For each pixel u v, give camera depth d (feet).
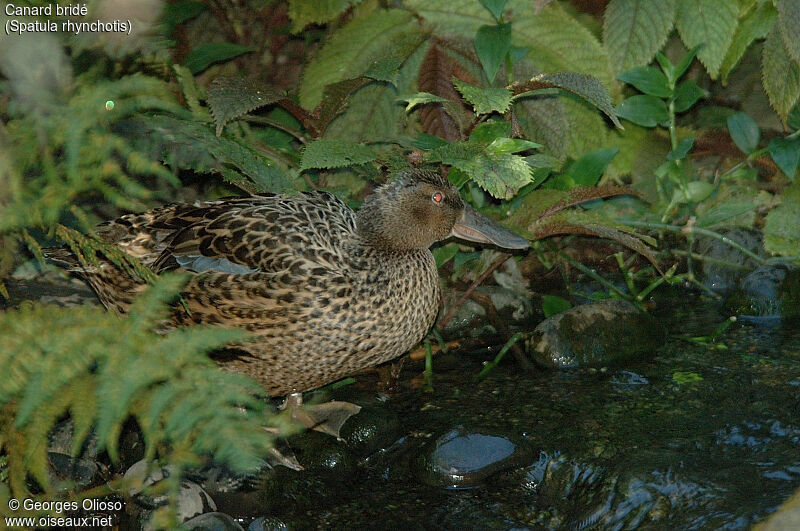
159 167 14.88
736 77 35.65
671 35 36.06
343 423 23.85
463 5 31.45
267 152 29.66
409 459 22.53
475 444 21.75
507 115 29.94
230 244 24.22
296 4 32.30
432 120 31.48
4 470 18.04
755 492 18.07
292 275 23.59
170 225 25.22
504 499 20.58
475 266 31.60
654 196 34.12
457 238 31.27
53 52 15.16
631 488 19.07
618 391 24.81
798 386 23.72
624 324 27.50
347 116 30.55
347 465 22.34
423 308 26.05
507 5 31.63
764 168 34.45
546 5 31.50
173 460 13.70
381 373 27.22
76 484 21.20
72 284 29.45
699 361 26.21
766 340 27.35
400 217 25.82
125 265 16.57
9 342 13.30
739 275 32.09
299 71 36.24
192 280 23.76
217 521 18.99
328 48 31.32
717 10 31.27
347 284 24.12
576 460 21.01
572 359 26.84
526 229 28.63
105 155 14.73
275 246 24.26
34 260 29.55
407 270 25.77
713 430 21.71
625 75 31.27
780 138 32.07
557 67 31.48
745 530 16.46
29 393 12.84
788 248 32.27
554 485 20.71
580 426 22.81
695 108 35.86
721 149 35.09
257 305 23.56
